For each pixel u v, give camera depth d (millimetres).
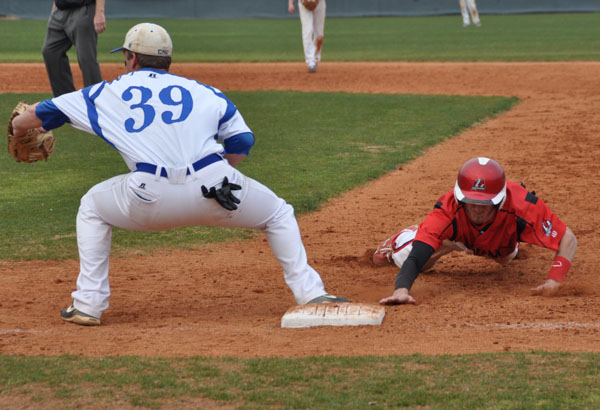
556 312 9711
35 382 7355
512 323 9297
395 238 11789
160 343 8789
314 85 38219
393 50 54438
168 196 9055
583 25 76312
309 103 32750
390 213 16312
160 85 9359
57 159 22156
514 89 35719
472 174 9938
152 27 9602
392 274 12156
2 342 8891
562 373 7391
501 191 9977
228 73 42656
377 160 21625
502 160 21750
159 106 9164
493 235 10477
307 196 17578
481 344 8469
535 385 7098
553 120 28062
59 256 13375
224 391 7082
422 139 24703
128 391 7109
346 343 8602
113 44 61406
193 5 104250
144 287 11648
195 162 9031
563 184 18766
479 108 30766
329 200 17453
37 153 10680
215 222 9516
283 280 11992
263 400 6867
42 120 9391
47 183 19109
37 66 45062
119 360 8016
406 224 15469
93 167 21047
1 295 11180
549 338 8656
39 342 8891
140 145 9055
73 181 19312
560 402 6715
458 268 12461
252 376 7465
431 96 34375
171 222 9367
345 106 31844
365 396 6910
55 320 9953
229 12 104750
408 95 34750
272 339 8852
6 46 59625
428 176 19797
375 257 12430
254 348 8508
